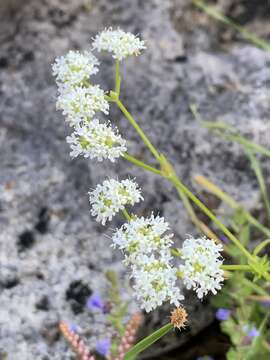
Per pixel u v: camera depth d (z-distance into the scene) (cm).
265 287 17
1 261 17
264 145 19
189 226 18
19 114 20
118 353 14
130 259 12
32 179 19
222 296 16
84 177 19
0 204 18
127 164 19
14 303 16
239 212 16
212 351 18
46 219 18
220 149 19
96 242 18
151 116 20
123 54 13
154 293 11
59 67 13
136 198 12
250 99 20
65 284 17
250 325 16
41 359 16
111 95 13
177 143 19
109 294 15
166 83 20
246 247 18
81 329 16
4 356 16
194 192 18
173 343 17
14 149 19
